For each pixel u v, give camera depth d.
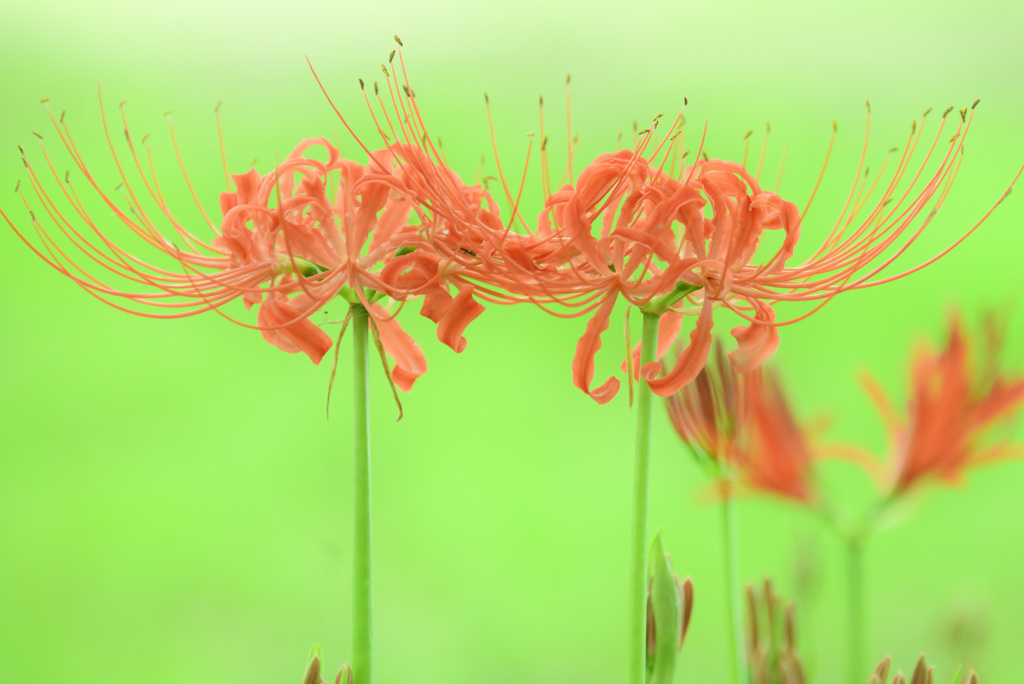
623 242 0.81
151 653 1.39
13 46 1.66
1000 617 1.19
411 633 1.38
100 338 1.65
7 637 1.37
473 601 1.43
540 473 1.58
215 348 1.66
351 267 0.81
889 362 1.48
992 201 1.59
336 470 1.59
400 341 0.84
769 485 0.89
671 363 0.85
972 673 0.84
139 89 1.69
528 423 1.62
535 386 1.63
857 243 0.84
